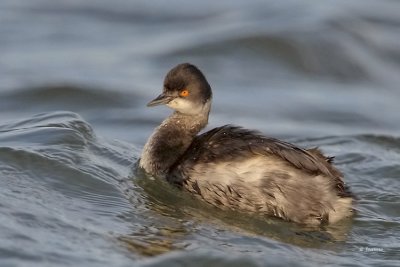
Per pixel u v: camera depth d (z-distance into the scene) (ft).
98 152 47.37
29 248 34.42
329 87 82.28
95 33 96.22
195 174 42.06
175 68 46.29
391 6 105.81
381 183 48.24
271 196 40.52
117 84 77.61
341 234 39.99
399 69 88.99
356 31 92.38
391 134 63.10
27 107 71.92
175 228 38.86
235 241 37.93
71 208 39.78
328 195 40.63
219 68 83.66
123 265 33.81
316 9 99.30
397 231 40.78
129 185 43.73
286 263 35.42
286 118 72.33
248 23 94.53
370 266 36.40
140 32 97.09
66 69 82.94
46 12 102.06
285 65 85.15
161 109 72.23
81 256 34.40
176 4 106.73
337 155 54.24
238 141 42.06
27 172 42.75
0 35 93.45
